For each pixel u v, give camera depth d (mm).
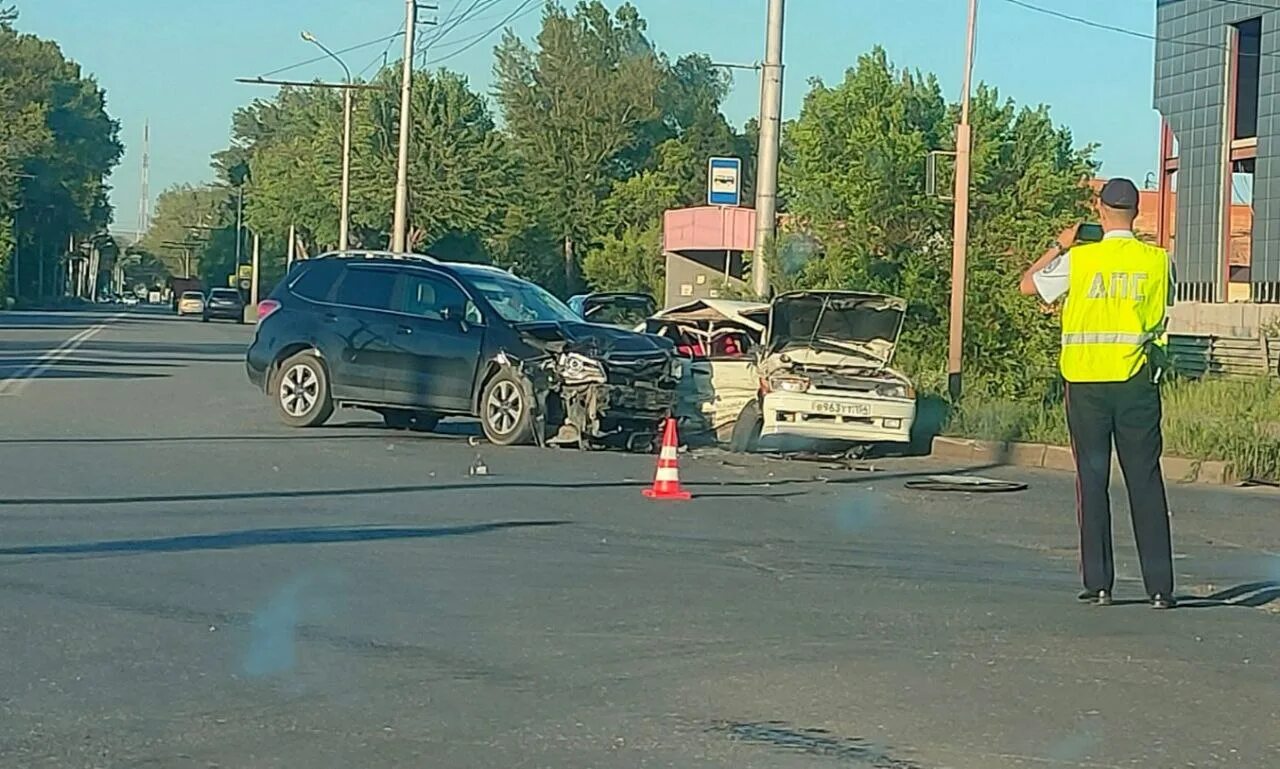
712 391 19297
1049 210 24297
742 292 26047
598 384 17250
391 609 8633
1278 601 9508
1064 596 9484
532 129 81562
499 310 18047
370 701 6832
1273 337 34281
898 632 8328
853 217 24281
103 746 6160
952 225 23922
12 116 87812
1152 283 8789
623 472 15508
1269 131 48188
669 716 6684
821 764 6066
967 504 14219
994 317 23828
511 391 17625
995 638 8227
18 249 98688
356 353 18547
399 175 41688
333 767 5949
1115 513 14289
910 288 23719
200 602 8703
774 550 11039
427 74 64625
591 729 6480
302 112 81062
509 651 7746
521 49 82750
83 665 7340
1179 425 18906
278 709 6688
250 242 127625
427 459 15898
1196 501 15414
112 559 9859
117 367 30781
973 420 20047
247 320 84062
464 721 6566
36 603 8562
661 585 9508
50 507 11875
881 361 18922
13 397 22297
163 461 14945
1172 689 7258
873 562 10680
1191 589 9898
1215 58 51250
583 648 7836
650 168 84562
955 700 7004
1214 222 51469
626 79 82125
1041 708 6898
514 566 10016
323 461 15367
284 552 10258
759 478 15773
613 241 69125
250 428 18672
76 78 104375
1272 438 18234
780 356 18641
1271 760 6211
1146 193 61500
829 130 25125
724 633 8219
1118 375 8852
